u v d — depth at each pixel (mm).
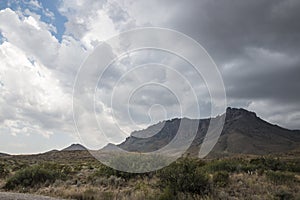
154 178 17469
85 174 23625
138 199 12992
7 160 48094
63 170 24875
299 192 14812
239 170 21781
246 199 13391
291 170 25125
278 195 14055
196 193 13656
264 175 18938
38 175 20016
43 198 12773
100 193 14609
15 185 19094
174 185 13812
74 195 14406
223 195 13477
